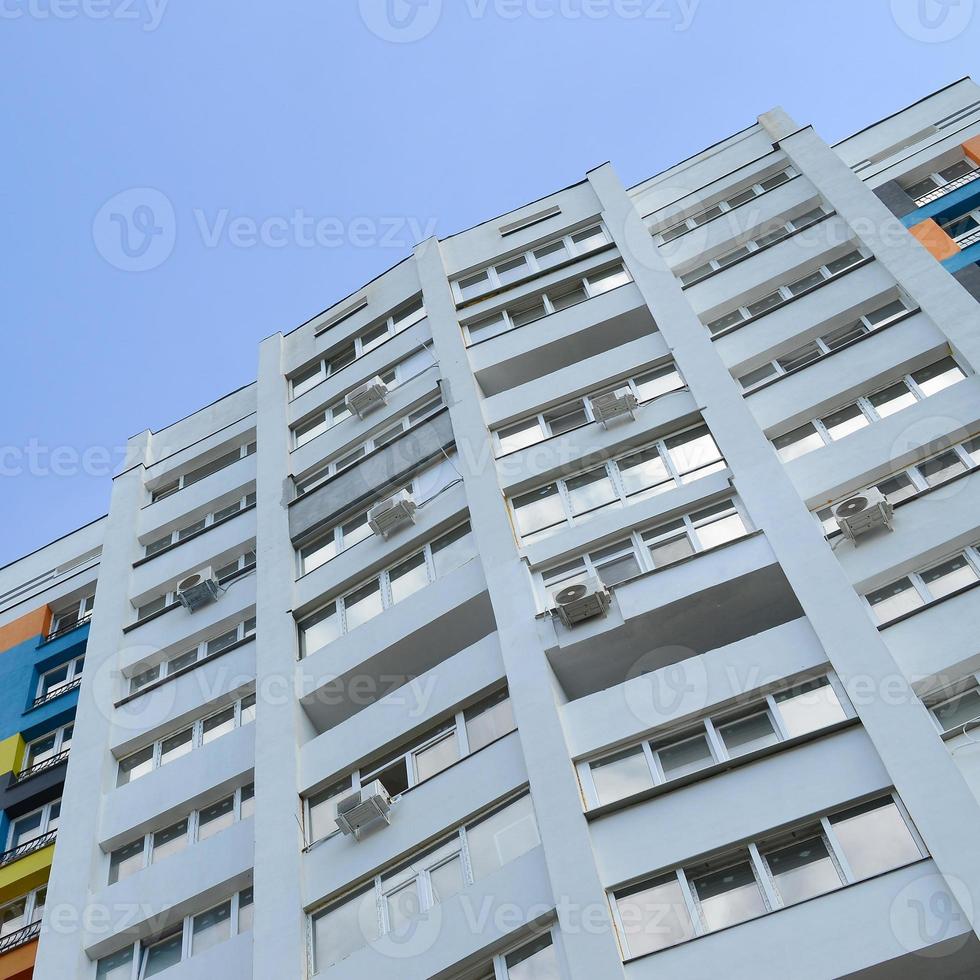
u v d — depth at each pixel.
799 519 20.36
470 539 23.69
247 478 30.89
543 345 27.25
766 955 15.06
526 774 18.75
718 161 32.88
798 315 25.31
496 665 20.69
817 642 18.48
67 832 23.70
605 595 20.33
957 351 22.58
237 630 27.28
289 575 25.56
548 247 31.12
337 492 26.70
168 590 29.25
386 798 19.73
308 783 21.36
